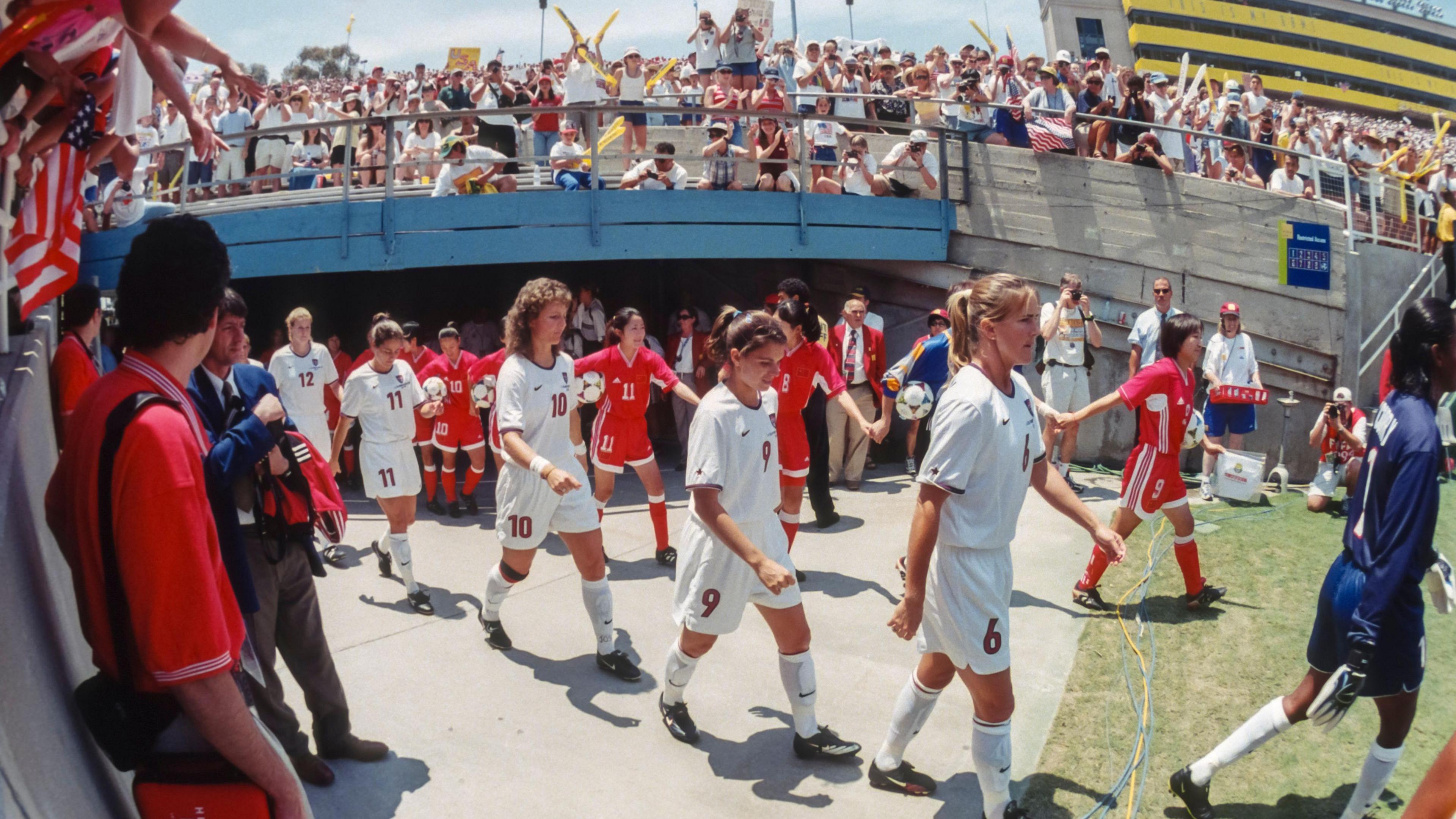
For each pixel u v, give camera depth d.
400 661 5.41
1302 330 10.71
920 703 4.01
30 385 2.67
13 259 2.97
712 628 4.29
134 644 2.12
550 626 5.94
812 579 6.83
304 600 4.05
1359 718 4.75
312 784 4.11
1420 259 11.38
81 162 3.21
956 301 3.76
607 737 4.61
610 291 13.15
